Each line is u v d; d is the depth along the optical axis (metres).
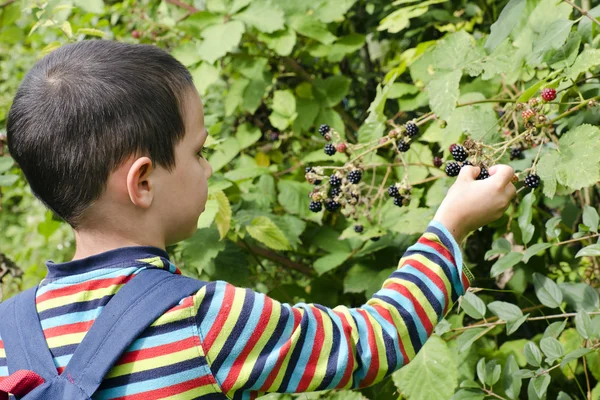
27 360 0.97
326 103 2.31
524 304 2.00
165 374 0.93
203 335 0.95
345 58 2.59
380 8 2.51
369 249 2.01
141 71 1.03
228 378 0.94
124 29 2.69
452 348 1.79
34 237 4.07
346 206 1.73
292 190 2.13
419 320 1.01
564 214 1.90
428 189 2.01
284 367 0.95
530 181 1.42
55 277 1.02
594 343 1.59
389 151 2.20
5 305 1.05
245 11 2.18
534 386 1.43
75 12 2.59
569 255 1.96
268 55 2.35
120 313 0.95
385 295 1.03
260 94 2.27
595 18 1.46
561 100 1.56
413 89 2.05
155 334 0.94
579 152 1.39
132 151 0.99
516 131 1.54
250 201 2.12
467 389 1.59
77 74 1.02
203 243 1.95
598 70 1.62
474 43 1.62
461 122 1.62
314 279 2.21
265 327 0.96
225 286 0.99
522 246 1.93
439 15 2.29
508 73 1.83
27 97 1.03
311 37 2.22
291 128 2.39
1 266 2.26
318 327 0.99
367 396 2.03
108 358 0.92
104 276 0.98
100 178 1.00
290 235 2.05
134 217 1.02
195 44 2.26
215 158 2.29
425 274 1.03
